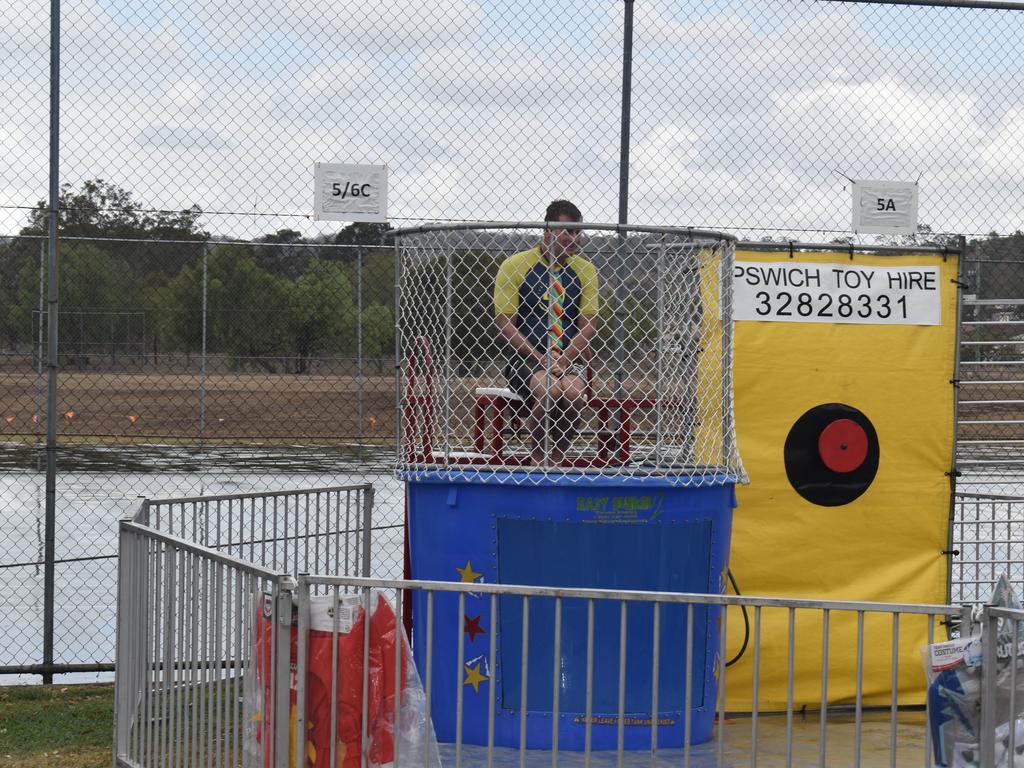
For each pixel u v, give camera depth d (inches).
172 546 251.6
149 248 520.4
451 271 304.8
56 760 302.7
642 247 309.0
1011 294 423.8
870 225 384.5
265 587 225.6
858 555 353.1
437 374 312.0
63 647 429.1
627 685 293.7
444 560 298.0
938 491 356.5
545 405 291.4
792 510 350.6
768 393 350.0
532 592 218.8
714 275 328.8
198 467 635.5
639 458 319.0
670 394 316.8
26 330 534.3
